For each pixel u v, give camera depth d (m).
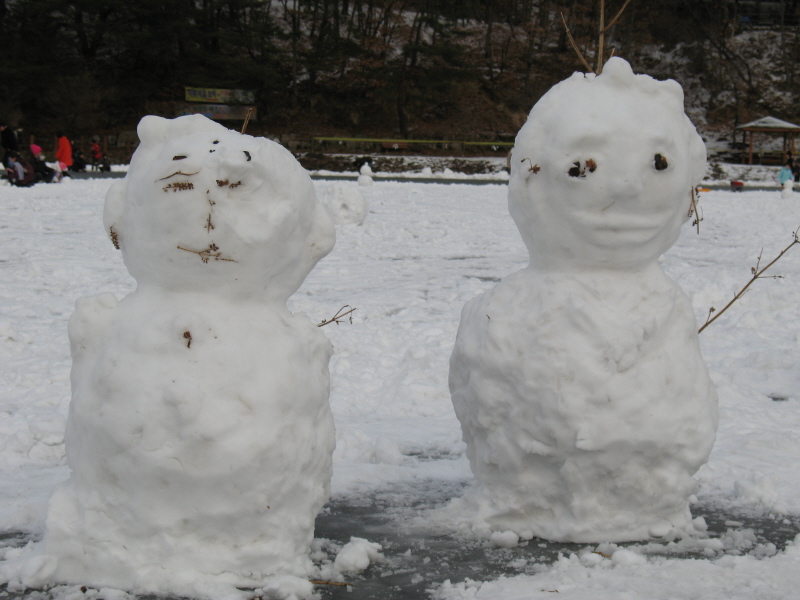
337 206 18.59
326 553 3.93
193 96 49.75
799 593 3.50
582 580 3.62
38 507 4.34
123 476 3.40
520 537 4.13
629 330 3.91
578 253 4.08
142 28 51.78
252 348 3.50
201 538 3.45
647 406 3.89
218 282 3.57
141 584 3.38
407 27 60.44
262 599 3.35
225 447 3.34
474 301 4.43
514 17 66.19
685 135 4.21
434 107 57.06
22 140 44.69
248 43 52.16
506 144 52.28
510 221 20.38
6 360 7.71
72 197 22.62
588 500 4.01
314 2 56.97
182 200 3.46
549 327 3.98
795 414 6.46
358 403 6.77
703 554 3.96
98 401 3.44
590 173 3.93
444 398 6.89
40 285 11.24
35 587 3.44
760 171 48.59
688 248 16.22
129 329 3.50
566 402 3.87
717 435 5.95
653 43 64.94
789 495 4.78
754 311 9.60
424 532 4.23
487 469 4.23
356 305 10.21
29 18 49.62
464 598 3.46
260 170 3.52
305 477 3.60
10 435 5.58
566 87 4.24
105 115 48.88
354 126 54.66
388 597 3.48
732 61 62.91
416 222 19.75
